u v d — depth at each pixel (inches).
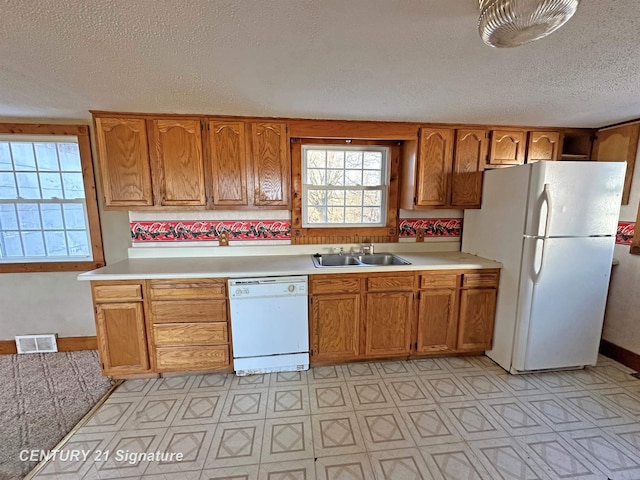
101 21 44.1
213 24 45.0
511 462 61.7
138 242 105.4
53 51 53.0
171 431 70.4
